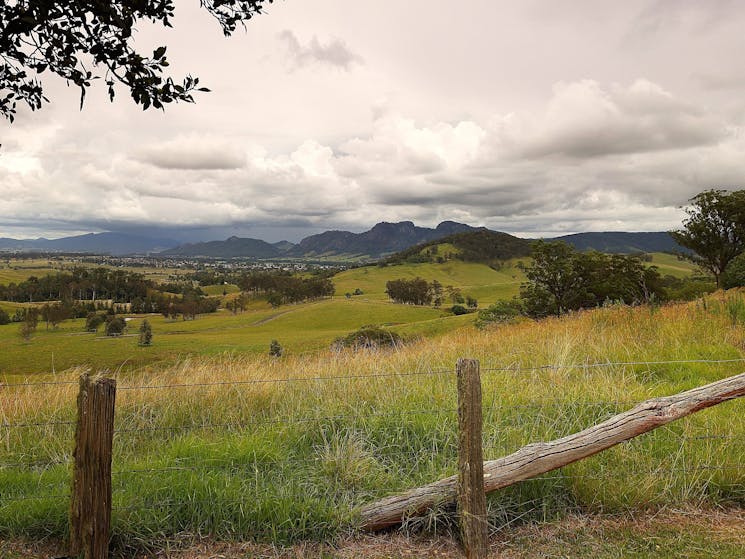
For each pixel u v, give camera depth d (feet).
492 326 55.26
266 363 28.53
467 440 10.80
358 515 12.05
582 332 34.71
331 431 16.49
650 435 16.03
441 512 11.80
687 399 12.36
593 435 12.26
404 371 24.12
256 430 16.75
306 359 30.58
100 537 10.27
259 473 13.84
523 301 130.21
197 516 11.82
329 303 437.17
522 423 16.87
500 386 20.72
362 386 20.36
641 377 24.23
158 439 16.84
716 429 16.48
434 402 18.66
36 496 12.37
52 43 10.99
